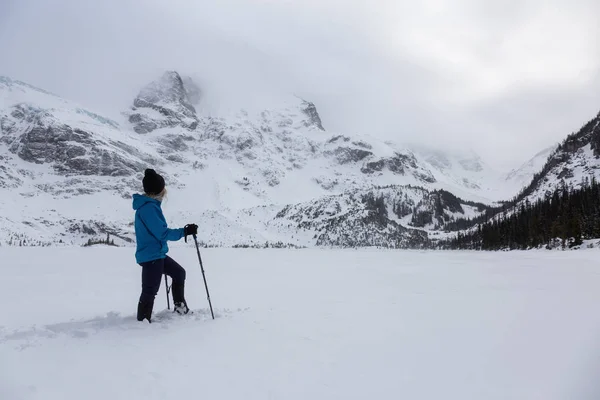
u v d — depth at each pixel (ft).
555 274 59.82
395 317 23.72
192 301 30.86
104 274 57.16
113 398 10.84
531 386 12.64
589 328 20.76
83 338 16.30
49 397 10.57
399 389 12.35
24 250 151.23
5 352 13.67
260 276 56.29
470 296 33.91
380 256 148.56
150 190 20.92
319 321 21.93
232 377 12.88
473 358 15.55
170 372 12.96
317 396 11.69
